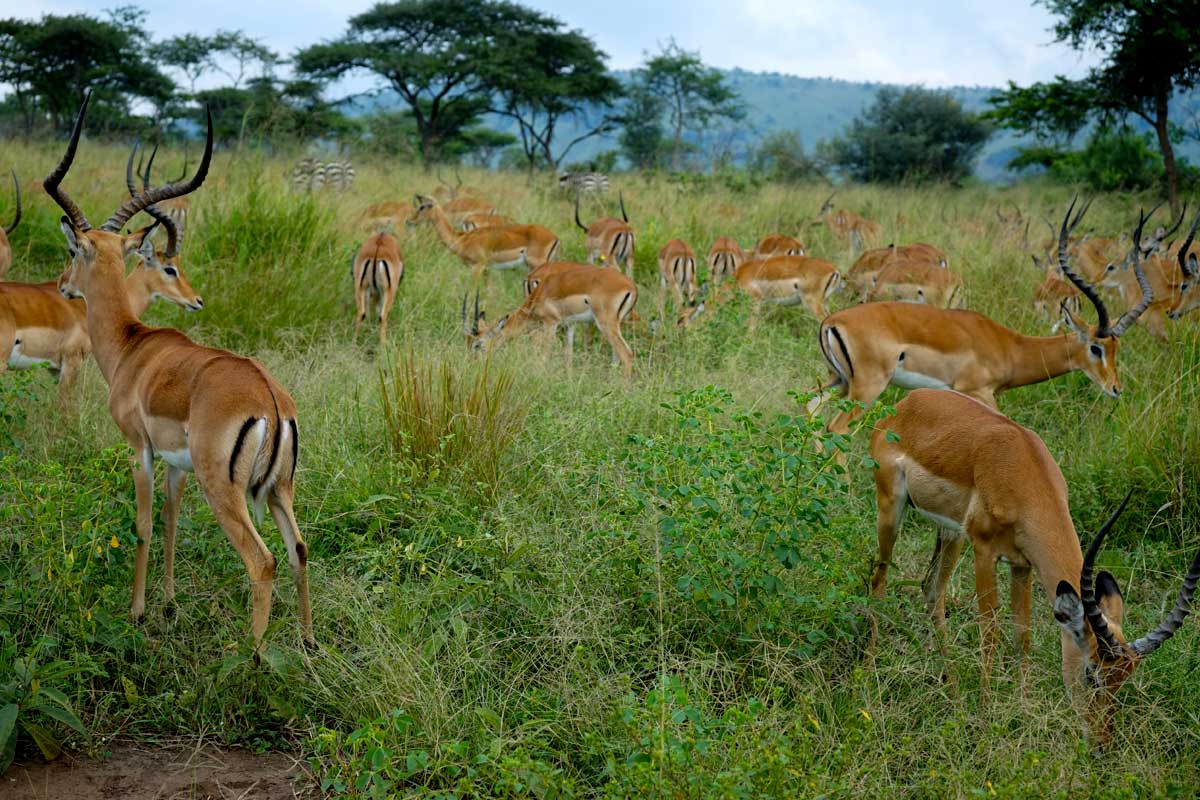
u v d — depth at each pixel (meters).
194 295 6.52
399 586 4.16
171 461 4.00
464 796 3.19
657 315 9.12
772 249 11.45
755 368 7.18
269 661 3.62
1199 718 3.58
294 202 9.16
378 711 3.52
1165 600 4.35
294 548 3.87
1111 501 5.25
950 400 4.17
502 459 5.20
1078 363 6.14
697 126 35.19
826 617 3.94
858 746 3.20
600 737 3.30
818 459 3.95
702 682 3.67
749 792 2.87
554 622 3.83
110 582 4.17
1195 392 5.89
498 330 8.46
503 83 27.00
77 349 6.12
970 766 3.19
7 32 24.91
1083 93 18.83
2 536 4.10
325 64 26.44
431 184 19.62
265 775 3.38
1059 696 3.69
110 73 25.20
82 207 9.69
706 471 3.98
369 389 5.96
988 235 13.08
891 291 9.08
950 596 4.58
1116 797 2.89
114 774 3.36
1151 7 17.23
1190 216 17.31
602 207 15.11
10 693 3.40
